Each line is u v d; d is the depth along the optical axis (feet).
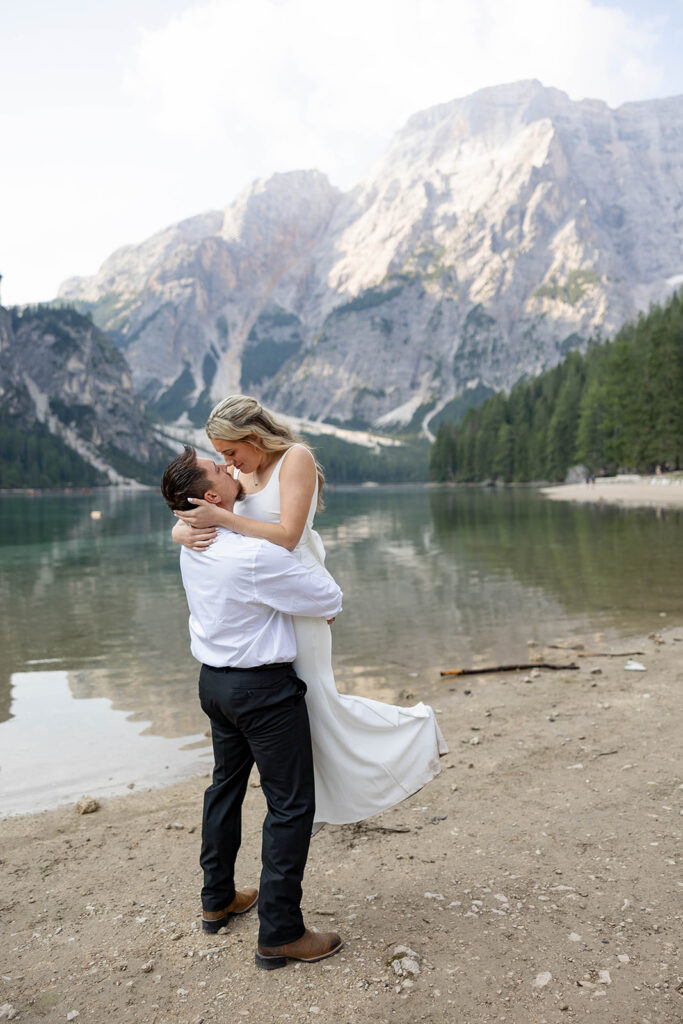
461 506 170.50
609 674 21.09
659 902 8.64
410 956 7.69
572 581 42.22
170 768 15.19
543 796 12.30
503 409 460.96
